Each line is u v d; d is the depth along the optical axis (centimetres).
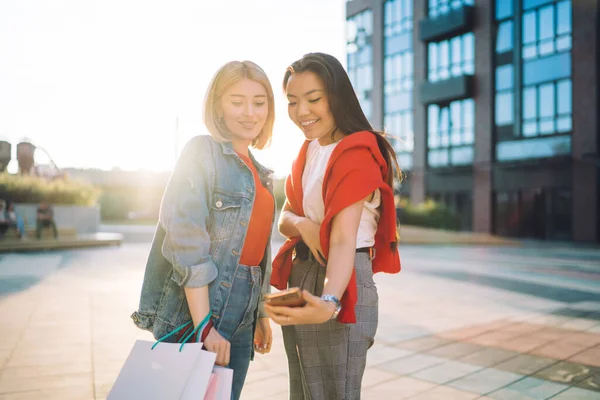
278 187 1864
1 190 1670
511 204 2397
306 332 167
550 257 1392
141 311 161
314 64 166
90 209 1797
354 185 147
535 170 2294
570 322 529
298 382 181
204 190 157
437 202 2661
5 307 563
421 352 410
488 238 2195
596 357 396
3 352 386
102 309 559
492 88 2425
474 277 909
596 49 2080
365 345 167
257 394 311
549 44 2230
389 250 170
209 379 136
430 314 570
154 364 138
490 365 375
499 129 2420
